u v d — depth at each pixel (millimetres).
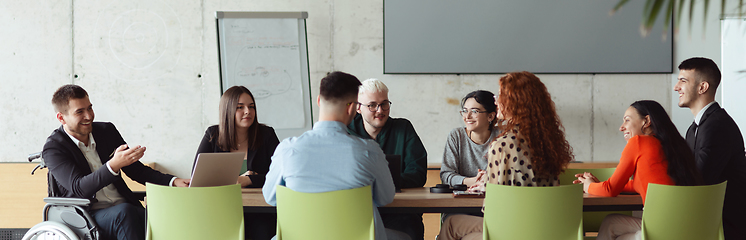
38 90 4238
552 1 4250
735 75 4172
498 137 2018
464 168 2859
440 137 4312
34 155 2406
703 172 2305
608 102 4305
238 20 4094
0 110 4234
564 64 4262
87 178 2277
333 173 1790
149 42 4258
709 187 1958
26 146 4234
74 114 2406
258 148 2744
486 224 1942
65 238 2244
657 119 2133
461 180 2654
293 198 1820
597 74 4305
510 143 1951
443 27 4262
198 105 4273
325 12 4281
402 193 2279
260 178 2477
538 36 4262
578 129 4309
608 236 2203
